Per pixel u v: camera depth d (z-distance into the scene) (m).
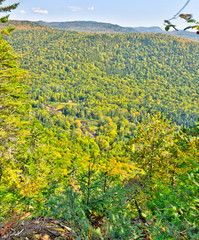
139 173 6.62
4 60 12.18
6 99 11.68
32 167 13.89
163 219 2.29
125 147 7.72
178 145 6.14
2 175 9.29
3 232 1.93
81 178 3.20
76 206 2.37
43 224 2.14
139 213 3.01
